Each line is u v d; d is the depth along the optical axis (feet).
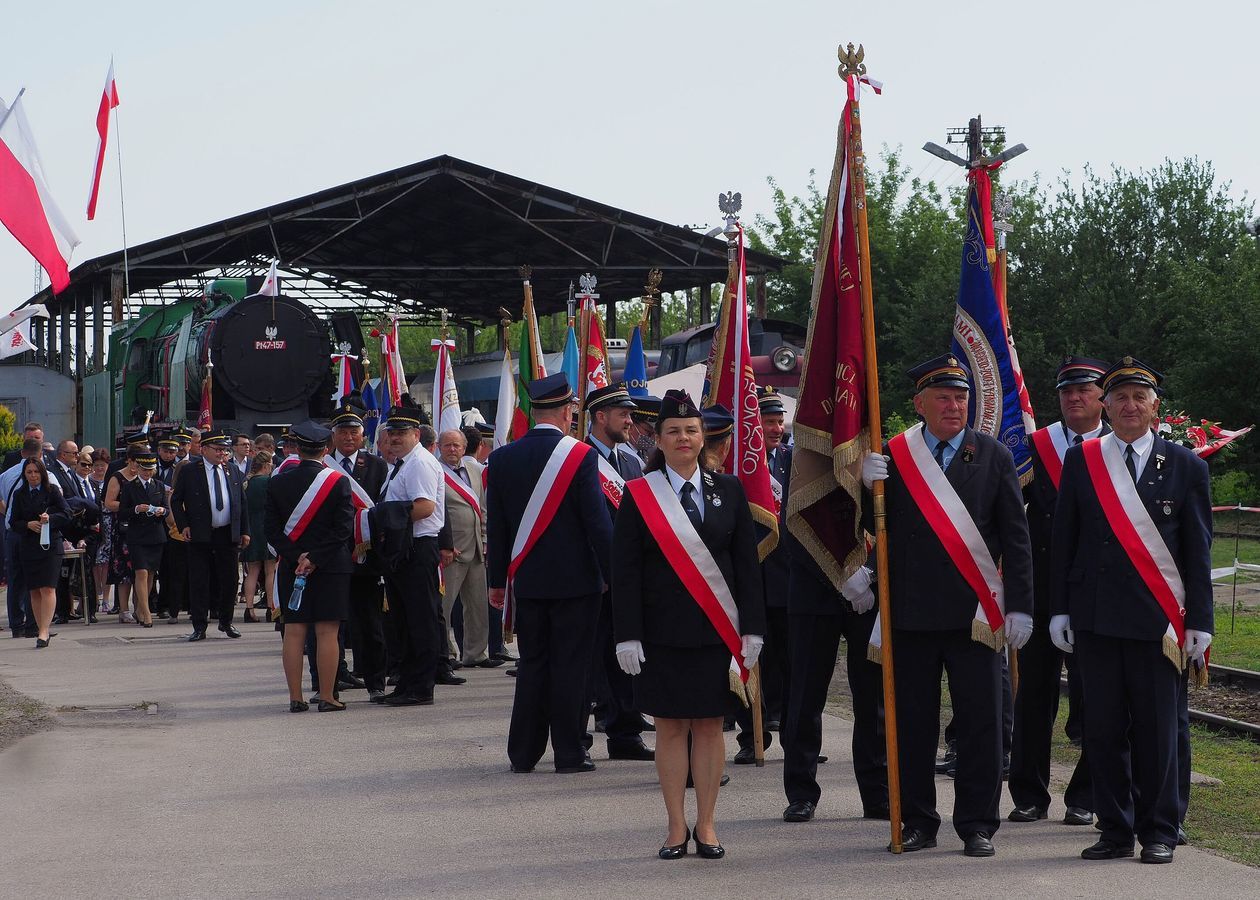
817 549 27.86
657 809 29.25
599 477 33.53
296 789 31.22
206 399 88.63
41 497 58.85
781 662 37.19
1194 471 25.63
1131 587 25.07
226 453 61.87
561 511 33.14
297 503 40.78
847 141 27.73
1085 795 27.89
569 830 27.43
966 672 25.50
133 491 67.21
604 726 37.50
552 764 34.27
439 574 43.86
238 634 62.13
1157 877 23.58
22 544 58.34
